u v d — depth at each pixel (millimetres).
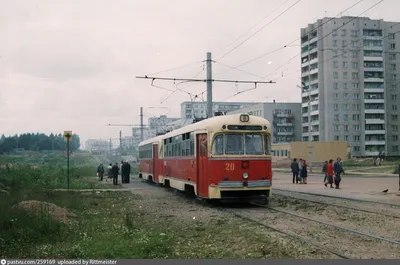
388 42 93562
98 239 10125
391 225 11305
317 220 12242
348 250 8602
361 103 89250
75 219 13414
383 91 89812
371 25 89938
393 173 41906
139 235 10500
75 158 96938
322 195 19578
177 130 21891
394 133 94125
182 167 20359
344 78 88812
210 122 16609
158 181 27828
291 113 101500
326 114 88000
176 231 11398
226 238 10211
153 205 17609
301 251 8578
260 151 16406
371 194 20359
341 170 24766
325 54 87875
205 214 14398
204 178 16781
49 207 13602
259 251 8773
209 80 26641
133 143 123000
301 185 28219
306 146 62219
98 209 16484
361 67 89250
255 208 15672
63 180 29891
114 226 11906
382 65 89875
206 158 16547
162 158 26188
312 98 91438
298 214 13688
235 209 15516
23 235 10000
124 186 29297
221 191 15992
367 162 59875
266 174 16328
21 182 22547
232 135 16281
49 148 133750
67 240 10109
